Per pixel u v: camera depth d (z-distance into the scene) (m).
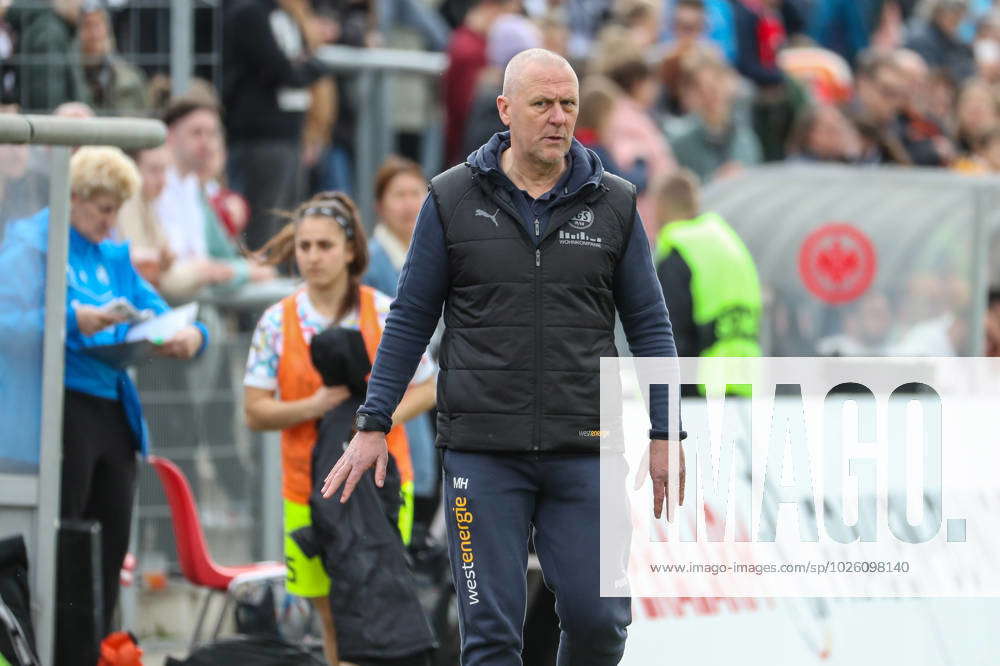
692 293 29.86
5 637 21.28
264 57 34.62
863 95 46.19
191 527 25.70
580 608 19.69
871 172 34.66
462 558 19.64
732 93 42.66
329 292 23.78
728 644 25.28
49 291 22.42
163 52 31.95
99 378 23.61
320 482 22.61
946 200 34.47
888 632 26.53
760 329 33.78
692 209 30.97
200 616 26.09
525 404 19.33
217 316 31.36
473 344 19.42
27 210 22.45
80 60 31.22
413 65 40.56
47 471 22.41
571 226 19.41
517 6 41.88
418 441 28.48
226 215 31.56
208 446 30.20
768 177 34.75
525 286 19.31
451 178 19.59
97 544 22.55
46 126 21.92
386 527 22.42
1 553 21.84
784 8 52.72
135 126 23.00
